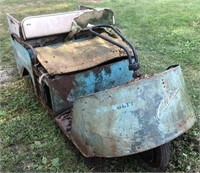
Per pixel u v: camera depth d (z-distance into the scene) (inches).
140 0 191.9
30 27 71.9
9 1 191.3
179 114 51.0
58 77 61.8
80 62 65.2
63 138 65.2
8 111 76.5
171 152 59.1
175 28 132.5
